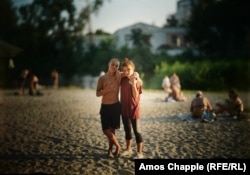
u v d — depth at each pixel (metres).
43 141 10.56
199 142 10.37
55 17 62.56
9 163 8.12
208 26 51.44
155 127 12.88
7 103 22.14
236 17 49.91
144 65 48.47
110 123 8.52
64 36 63.31
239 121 13.98
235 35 51.16
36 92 29.72
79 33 64.31
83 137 11.13
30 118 15.49
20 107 19.89
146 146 9.85
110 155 8.62
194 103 14.60
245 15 49.81
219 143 10.23
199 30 51.59
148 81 41.31
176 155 8.88
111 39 68.94
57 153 9.08
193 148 9.63
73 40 63.88
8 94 29.75
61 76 57.50
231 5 49.69
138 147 8.58
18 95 28.77
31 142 10.42
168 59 49.81
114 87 8.45
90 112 17.53
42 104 21.56
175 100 22.42
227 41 51.44
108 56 59.88
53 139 10.86
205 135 11.36
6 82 46.38
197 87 33.94
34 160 8.39
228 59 47.53
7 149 9.52
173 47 70.62
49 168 7.73
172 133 11.71
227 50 51.38
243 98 24.16
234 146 9.85
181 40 71.69
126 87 8.48
